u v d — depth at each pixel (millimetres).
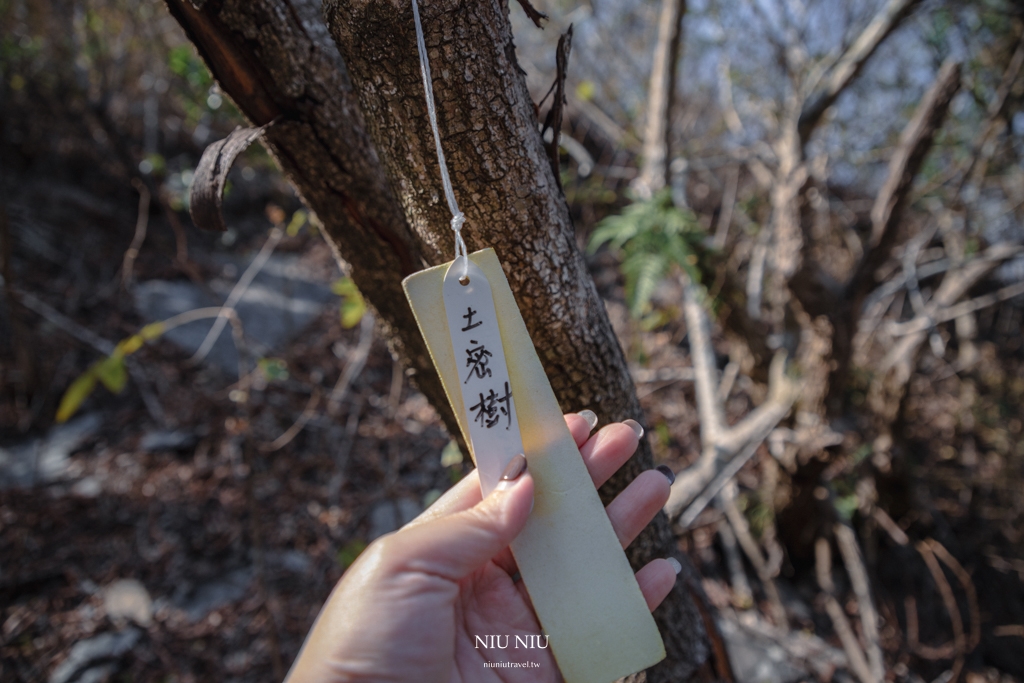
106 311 3895
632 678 1080
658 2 3641
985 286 4066
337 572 2771
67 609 2559
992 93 3062
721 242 3498
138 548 2807
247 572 2770
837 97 2664
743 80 3520
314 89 924
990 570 3414
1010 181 3291
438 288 798
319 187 1017
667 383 3758
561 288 881
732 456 2533
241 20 859
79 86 4504
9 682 2285
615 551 875
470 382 802
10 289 3004
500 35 719
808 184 2588
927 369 4094
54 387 3436
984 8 2719
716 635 1508
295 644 2484
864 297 2586
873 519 3215
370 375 3867
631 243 2139
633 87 4246
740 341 3125
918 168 2219
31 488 2992
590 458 931
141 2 4004
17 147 4430
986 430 3666
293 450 3311
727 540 3104
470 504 950
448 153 751
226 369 3783
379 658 758
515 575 1014
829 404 2740
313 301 4512
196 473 3133
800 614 3031
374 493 3102
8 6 3979
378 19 667
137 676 2352
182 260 2504
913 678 2811
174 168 4789
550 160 903
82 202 4465
